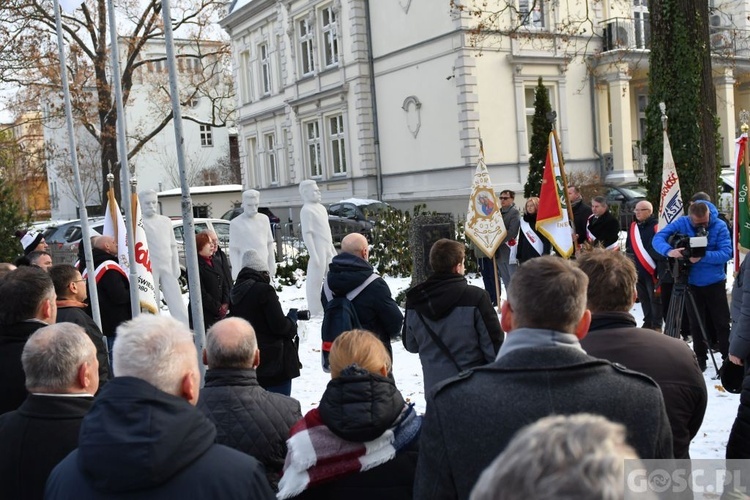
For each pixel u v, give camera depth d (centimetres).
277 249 1736
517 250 1057
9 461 260
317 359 893
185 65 3603
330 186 2948
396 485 271
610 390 202
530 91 2438
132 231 666
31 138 2802
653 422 203
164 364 223
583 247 933
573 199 1034
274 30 3247
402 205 2592
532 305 209
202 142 5438
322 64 2925
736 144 763
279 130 3319
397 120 2583
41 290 362
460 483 202
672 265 729
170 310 965
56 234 2091
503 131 2338
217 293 754
